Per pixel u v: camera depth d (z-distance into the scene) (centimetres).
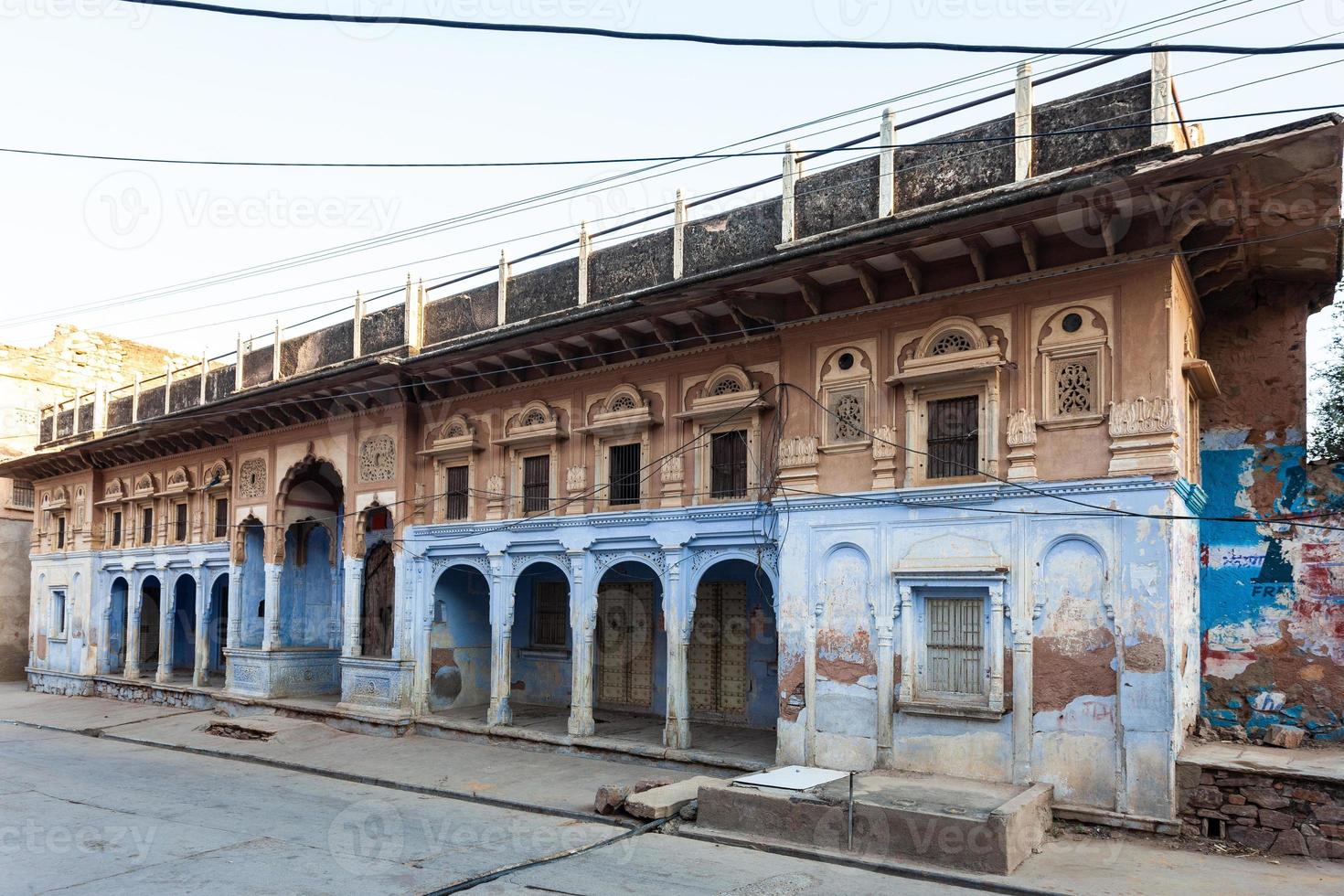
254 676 1867
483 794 1134
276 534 1867
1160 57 870
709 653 1447
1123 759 887
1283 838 829
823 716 1074
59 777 1319
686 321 1250
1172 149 854
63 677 2412
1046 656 938
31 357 2927
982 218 913
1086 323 951
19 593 2845
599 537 1336
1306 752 945
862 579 1062
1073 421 946
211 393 2052
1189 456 1023
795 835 891
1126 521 905
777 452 1151
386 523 1875
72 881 807
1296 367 1087
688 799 1012
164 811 1087
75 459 2442
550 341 1351
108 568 2383
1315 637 1038
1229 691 1072
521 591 1705
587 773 1212
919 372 1028
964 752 973
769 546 1161
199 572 2083
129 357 3222
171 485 2181
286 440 1861
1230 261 1007
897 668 1024
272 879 813
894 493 1041
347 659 1648
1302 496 1065
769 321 1165
